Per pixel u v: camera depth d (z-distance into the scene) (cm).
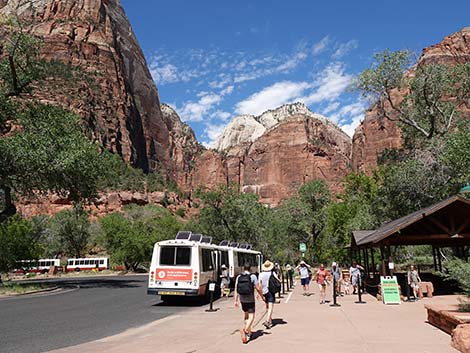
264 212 6494
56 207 11494
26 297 2164
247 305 895
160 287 1747
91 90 16962
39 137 2669
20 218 5403
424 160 3244
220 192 5941
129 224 7406
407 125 4056
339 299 1817
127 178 14138
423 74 3394
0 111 2855
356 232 2648
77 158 2695
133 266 6806
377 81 3391
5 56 2952
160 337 932
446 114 3600
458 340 738
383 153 4297
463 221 1873
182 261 1761
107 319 1309
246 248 3111
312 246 6575
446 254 3219
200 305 1719
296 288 2564
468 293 1127
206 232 6022
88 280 4006
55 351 795
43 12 18412
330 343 809
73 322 1241
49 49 16912
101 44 19162
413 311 1339
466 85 3388
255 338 870
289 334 915
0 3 18450
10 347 866
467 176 2736
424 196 3400
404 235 1841
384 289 1620
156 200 13700
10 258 4303
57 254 7556
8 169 2698
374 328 997
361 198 5844
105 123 16600
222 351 742
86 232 7438
